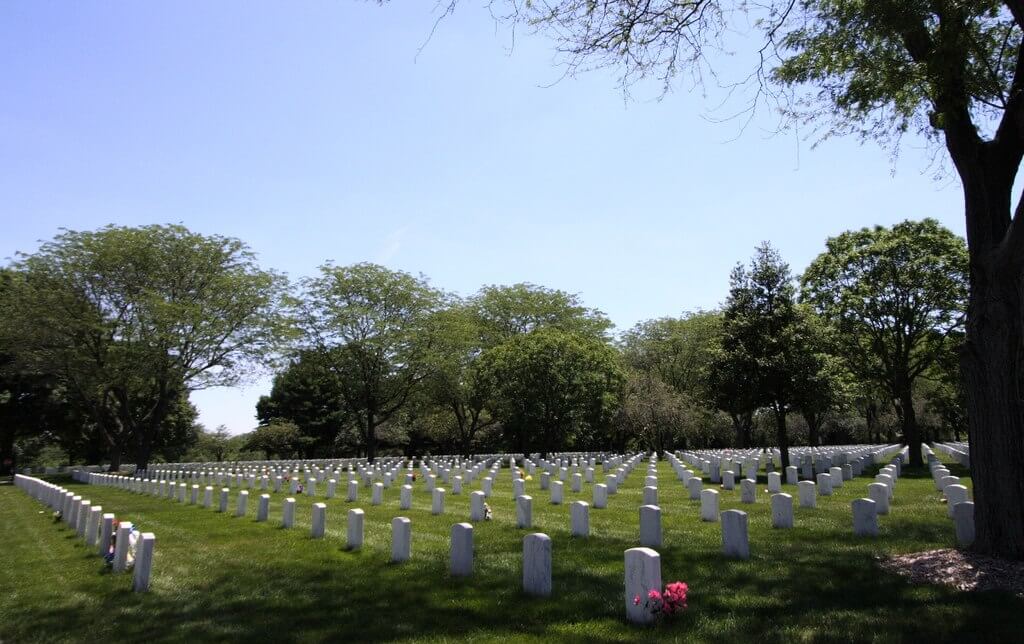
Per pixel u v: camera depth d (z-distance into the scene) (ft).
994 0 27.53
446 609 22.93
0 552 39.40
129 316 117.91
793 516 41.81
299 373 148.77
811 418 115.24
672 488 66.54
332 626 21.50
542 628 20.34
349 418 198.29
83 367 116.26
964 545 29.58
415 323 147.23
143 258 116.37
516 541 36.19
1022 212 24.54
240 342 125.59
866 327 101.96
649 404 145.48
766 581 25.12
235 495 71.82
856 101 31.60
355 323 142.31
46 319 110.11
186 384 123.34
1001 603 20.97
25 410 148.36
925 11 27.37
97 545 38.88
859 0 29.09
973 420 27.50
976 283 27.84
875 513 34.17
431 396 163.02
